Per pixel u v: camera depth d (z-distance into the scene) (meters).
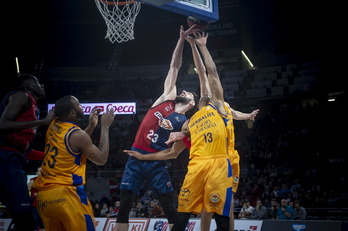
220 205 3.56
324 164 15.89
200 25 4.60
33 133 3.75
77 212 3.31
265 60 25.70
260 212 9.60
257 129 19.62
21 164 3.57
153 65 26.28
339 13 23.27
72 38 26.58
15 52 23.64
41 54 25.72
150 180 4.60
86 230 3.34
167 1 4.22
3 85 22.09
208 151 3.71
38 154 4.02
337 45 23.12
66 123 3.50
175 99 4.78
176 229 3.68
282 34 25.28
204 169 3.66
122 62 26.56
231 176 3.68
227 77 24.03
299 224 6.65
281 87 21.55
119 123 22.30
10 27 22.83
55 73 25.88
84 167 3.54
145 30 27.00
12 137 3.52
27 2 23.39
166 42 26.67
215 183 3.59
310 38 24.42
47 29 25.66
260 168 17.02
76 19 26.27
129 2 10.63
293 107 22.27
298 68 23.28
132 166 4.58
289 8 24.52
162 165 4.62
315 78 21.67
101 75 26.36
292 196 12.11
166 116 4.68
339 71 21.64
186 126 4.19
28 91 3.78
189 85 23.09
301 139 18.06
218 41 25.39
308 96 21.00
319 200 11.68
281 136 18.52
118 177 16.14
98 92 24.16
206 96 4.00
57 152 3.37
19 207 3.41
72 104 3.55
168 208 4.56
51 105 19.50
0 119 3.43
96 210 12.22
